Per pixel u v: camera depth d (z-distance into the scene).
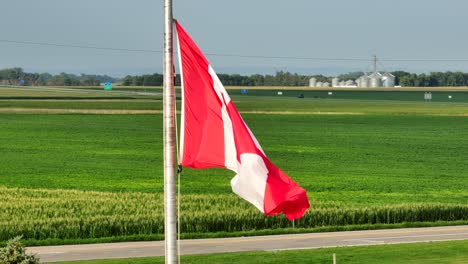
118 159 101.94
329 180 87.75
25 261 24.84
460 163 105.50
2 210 57.88
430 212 62.12
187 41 19.62
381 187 83.25
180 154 19.83
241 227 55.69
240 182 19.23
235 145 19.38
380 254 44.31
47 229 51.34
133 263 40.81
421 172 96.19
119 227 52.84
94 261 41.66
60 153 107.44
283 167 98.06
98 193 68.06
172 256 18.53
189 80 19.67
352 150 117.50
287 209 19.34
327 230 56.44
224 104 19.59
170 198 18.52
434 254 44.50
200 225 54.66
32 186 78.38
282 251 45.28
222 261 41.66
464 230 57.22
